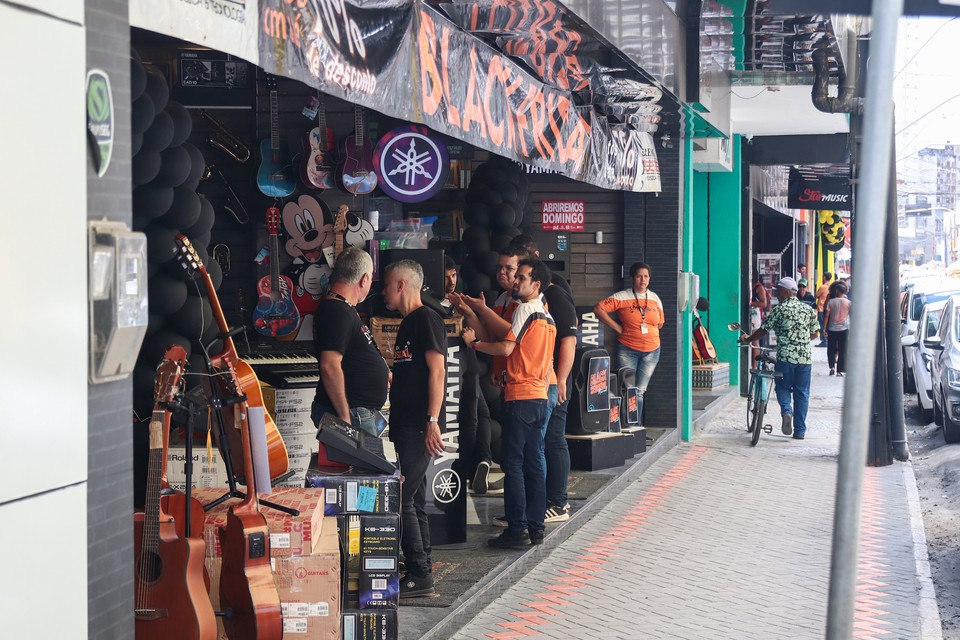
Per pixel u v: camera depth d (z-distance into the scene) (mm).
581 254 13773
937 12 2834
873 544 8930
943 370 14781
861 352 2502
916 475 12680
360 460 5480
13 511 2883
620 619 6625
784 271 35312
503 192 10266
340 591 5273
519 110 7875
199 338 5809
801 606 6977
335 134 9453
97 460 3271
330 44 4684
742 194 20750
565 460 8703
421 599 6473
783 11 2807
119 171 3393
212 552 4855
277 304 9008
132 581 3480
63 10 3076
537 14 6664
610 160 10844
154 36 8805
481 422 8500
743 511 9938
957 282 22234
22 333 2908
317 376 7465
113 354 3270
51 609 3041
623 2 8172
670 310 13859
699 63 10898
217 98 9242
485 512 8922
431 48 6039
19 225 2898
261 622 4500
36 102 2965
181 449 5590
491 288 10141
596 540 8703
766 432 15180
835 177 25109
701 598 7125
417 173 9047
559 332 8398
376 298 8461
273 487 5316
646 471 11977
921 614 6973
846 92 12430
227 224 9250
